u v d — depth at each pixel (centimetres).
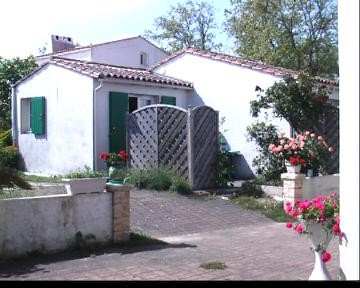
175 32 4116
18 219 735
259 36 3025
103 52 2872
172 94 1733
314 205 556
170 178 1280
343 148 516
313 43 3111
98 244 820
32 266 689
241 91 1653
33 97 1692
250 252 792
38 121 1666
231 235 954
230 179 1513
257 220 1116
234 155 1598
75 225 796
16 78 2102
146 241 871
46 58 2723
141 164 1390
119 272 655
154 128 1360
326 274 558
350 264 507
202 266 688
